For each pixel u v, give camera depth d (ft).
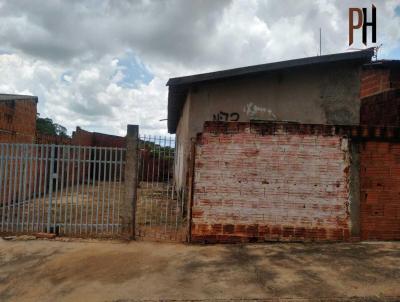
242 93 31.42
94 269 17.13
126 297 14.02
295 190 21.43
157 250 20.02
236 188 21.53
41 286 15.42
